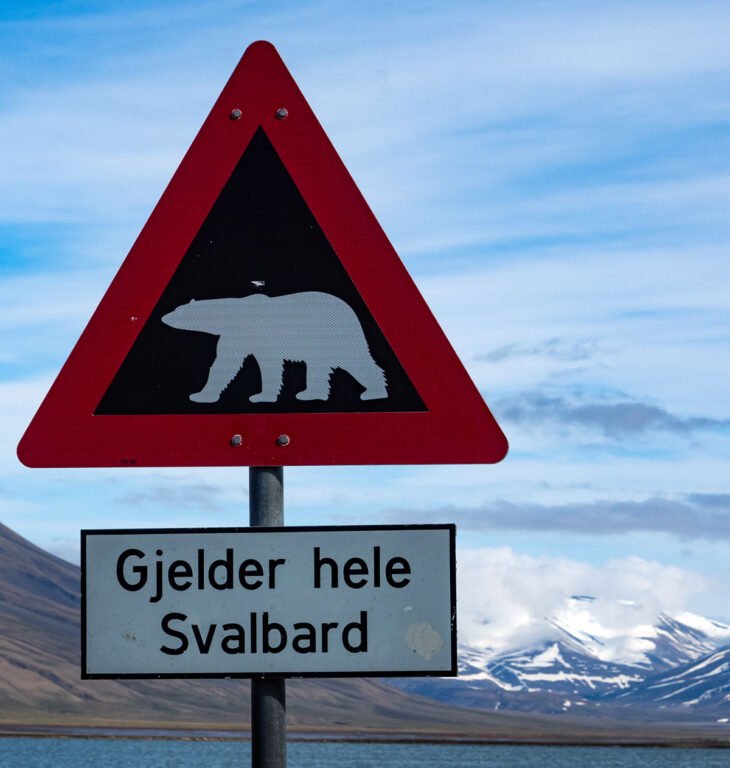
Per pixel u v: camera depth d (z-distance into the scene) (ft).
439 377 22.58
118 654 22.13
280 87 23.15
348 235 22.81
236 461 22.47
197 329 22.72
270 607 22.13
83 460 22.58
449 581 22.12
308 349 22.66
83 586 22.21
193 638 22.12
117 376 22.66
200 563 22.24
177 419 22.58
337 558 22.17
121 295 22.80
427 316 22.66
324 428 22.50
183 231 22.90
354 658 22.04
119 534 22.27
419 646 22.04
